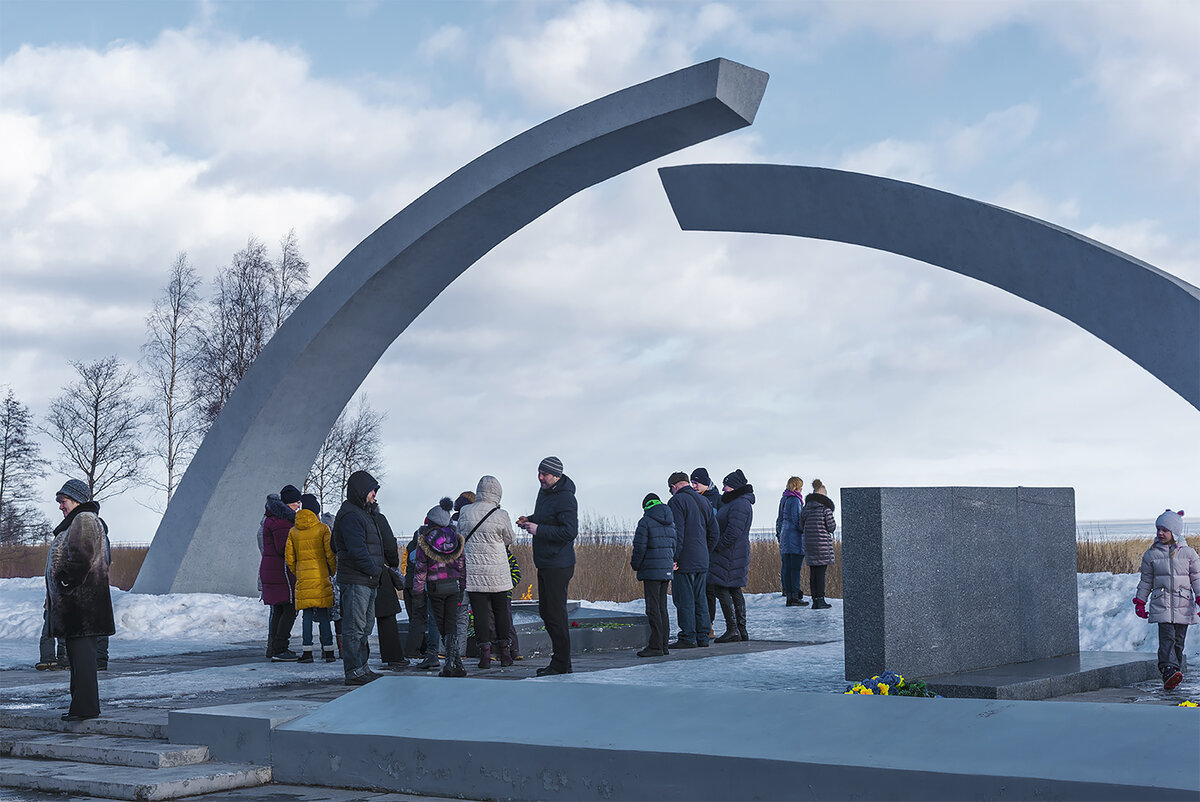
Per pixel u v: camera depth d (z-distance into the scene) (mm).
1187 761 4910
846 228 12594
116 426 43531
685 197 13523
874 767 5469
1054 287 11305
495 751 6578
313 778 7242
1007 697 8539
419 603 12000
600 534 23844
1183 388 10469
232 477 19719
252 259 41062
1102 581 15742
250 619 17094
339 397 20141
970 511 9836
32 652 14578
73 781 7090
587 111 15445
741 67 14273
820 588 17547
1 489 48781
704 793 5910
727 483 13680
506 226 17656
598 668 10750
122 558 34500
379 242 18031
